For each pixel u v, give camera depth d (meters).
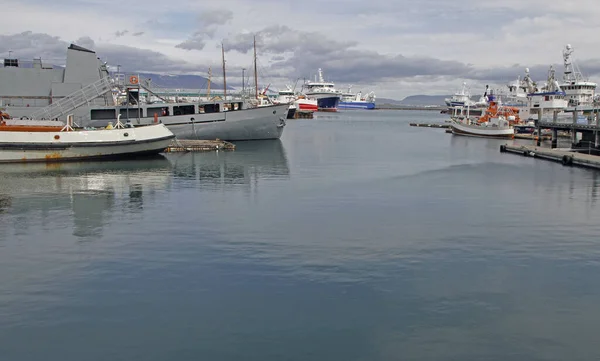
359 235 25.59
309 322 16.38
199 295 18.28
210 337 15.47
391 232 26.22
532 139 91.06
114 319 16.52
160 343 15.13
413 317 16.73
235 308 17.28
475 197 35.78
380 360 14.36
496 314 17.00
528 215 30.20
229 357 14.48
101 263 21.38
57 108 64.56
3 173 44.56
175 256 22.25
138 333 15.67
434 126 143.50
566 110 113.38
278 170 49.34
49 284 19.19
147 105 70.00
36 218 28.75
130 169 48.12
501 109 112.75
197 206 32.06
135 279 19.70
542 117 73.94
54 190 37.09
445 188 39.50
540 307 17.53
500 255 22.70
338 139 94.19
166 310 17.14
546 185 41.16
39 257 22.08
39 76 66.62
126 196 35.19
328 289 18.83
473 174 47.44
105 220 28.34
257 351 14.77
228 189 38.34
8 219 28.42
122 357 14.45
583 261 22.02
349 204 33.09
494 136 98.12
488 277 20.09
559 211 31.36
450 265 21.38
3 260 21.69
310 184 41.00
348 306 17.47
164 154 60.31
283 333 15.71
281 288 18.89
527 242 24.67
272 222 28.02
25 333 15.62
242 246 23.67
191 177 44.09
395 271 20.62
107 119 66.62
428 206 32.59
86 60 67.25
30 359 14.34
